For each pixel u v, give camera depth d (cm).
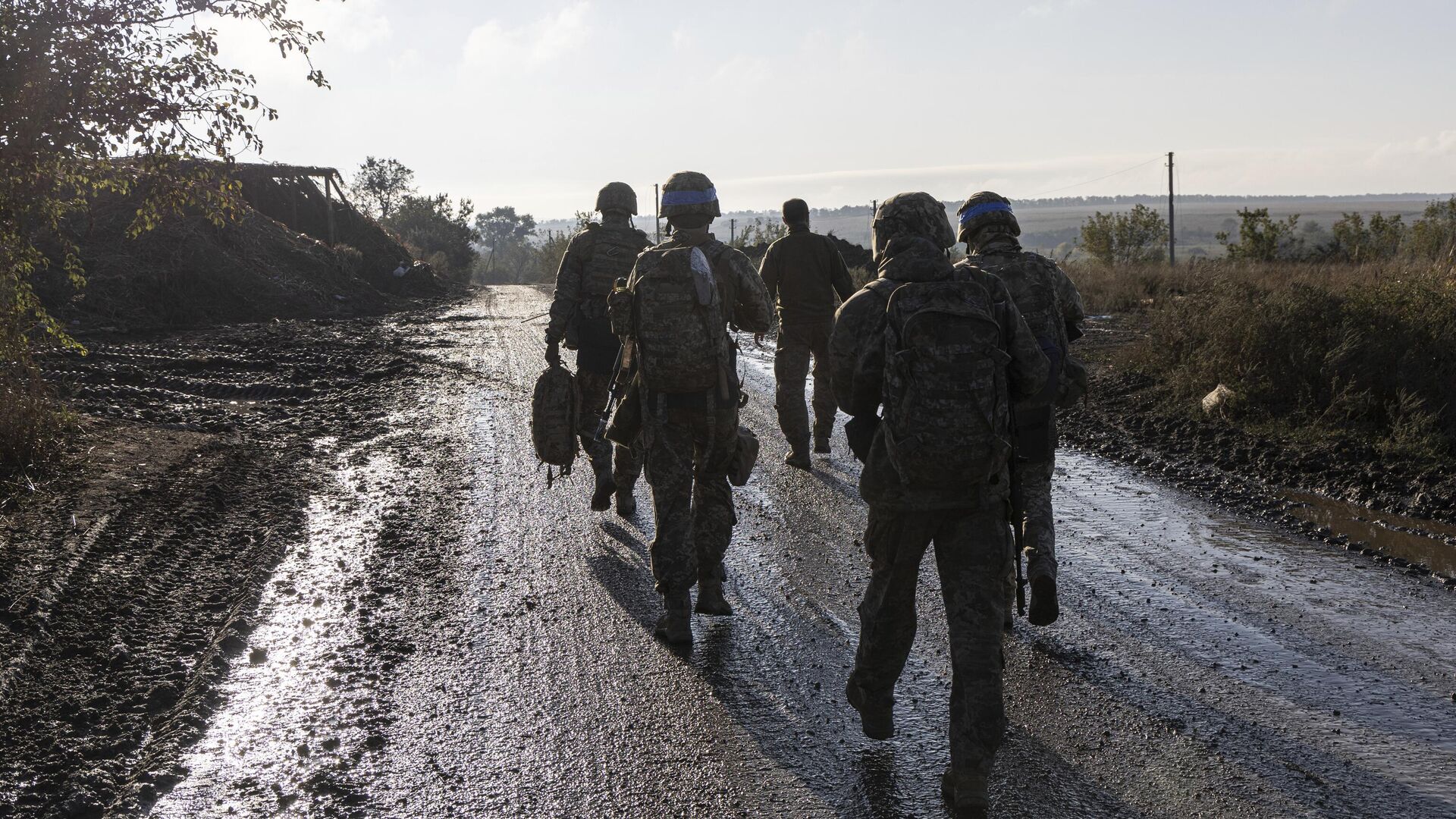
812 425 979
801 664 434
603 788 334
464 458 830
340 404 1075
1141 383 1090
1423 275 1191
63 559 519
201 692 398
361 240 3553
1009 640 453
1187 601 495
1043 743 359
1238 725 369
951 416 302
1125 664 424
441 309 2570
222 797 329
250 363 1309
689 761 351
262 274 2255
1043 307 411
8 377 729
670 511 457
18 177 695
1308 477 725
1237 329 987
